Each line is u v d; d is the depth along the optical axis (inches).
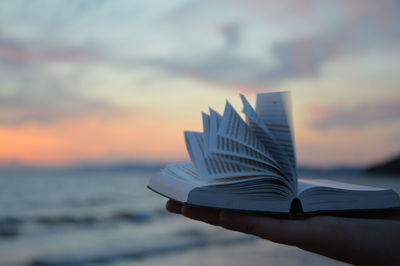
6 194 1337.4
